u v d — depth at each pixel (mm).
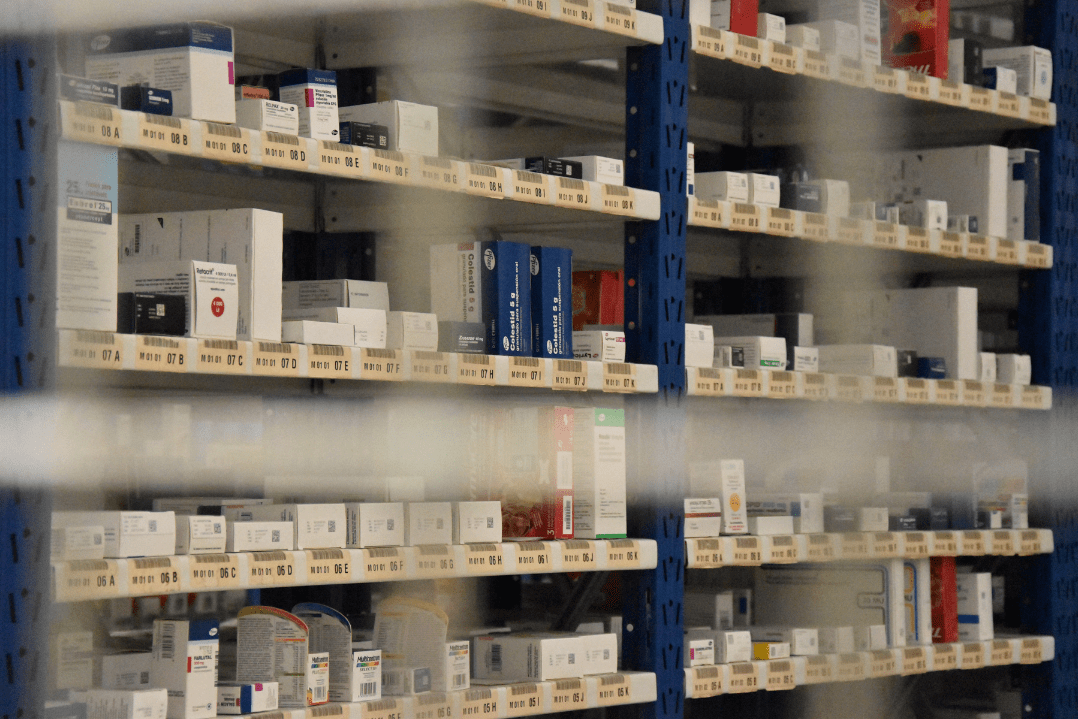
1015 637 3996
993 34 4348
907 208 3846
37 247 2086
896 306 3996
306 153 2479
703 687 3117
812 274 4098
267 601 3088
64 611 2453
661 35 3082
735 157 4176
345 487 2758
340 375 2506
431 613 2707
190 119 2336
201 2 2672
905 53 3869
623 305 3332
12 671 2045
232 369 2350
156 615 2746
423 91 3426
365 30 3186
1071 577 4129
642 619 3068
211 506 2516
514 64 3354
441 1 2982
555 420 2896
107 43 2434
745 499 3395
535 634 2979
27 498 2066
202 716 2332
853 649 3521
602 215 3242
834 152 4117
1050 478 4113
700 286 4188
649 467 3078
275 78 3221
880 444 3941
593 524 2943
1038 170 4141
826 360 3697
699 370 3166
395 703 2576
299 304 2734
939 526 3811
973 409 4137
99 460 2592
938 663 3678
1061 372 4164
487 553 2709
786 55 3365
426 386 3088
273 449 2994
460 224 3340
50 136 2092
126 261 2461
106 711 2242
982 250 3895
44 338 2088
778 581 3650
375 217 3256
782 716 3854
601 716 3197
